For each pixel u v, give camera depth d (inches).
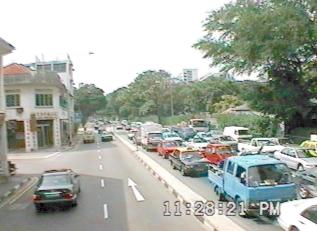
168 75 4576.8
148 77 4458.7
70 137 2753.4
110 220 651.5
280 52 1603.1
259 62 1754.4
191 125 2632.9
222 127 2549.2
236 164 658.8
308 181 791.1
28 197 917.2
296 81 1829.5
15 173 1322.6
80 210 735.7
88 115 5246.1
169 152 1491.1
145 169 1279.5
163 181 994.7
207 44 1915.6
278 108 1829.5
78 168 1380.4
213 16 1892.2
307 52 1715.1
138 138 2160.4
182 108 4180.6
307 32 1558.8
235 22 1801.2
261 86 1900.8
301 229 419.5
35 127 2252.7
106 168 1337.4
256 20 1604.3
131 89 4852.4
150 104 4143.7
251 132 2059.5
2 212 766.5
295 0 1624.0
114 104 5969.5
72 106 3479.3
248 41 1643.7
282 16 1563.7
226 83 2524.6
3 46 1171.9
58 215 708.7
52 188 738.2
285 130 1955.0
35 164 1585.9
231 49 1844.2
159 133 1899.6
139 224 619.2
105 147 2241.6
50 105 2343.8
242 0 1817.2
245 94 1943.9
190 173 1059.9
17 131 2256.4
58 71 3297.2
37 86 2278.5
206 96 3425.2
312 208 423.8
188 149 1193.4
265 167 620.4
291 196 601.0
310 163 979.9
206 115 3373.5
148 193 869.2
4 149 1233.4
